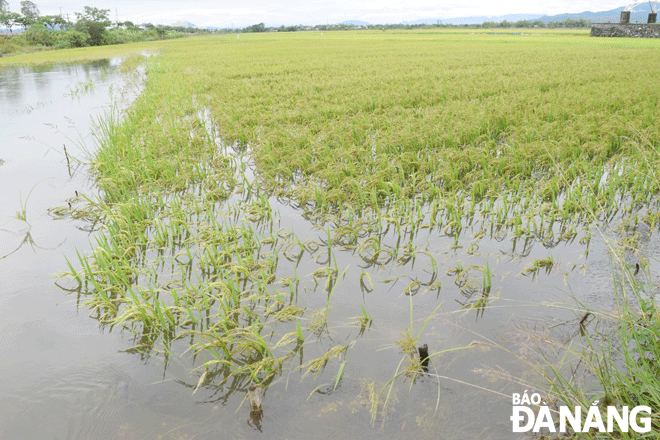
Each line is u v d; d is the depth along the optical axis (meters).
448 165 8.02
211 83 20.22
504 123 10.91
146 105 14.61
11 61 43.28
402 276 4.74
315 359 3.33
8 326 4.00
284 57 34.47
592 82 16.78
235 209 6.77
